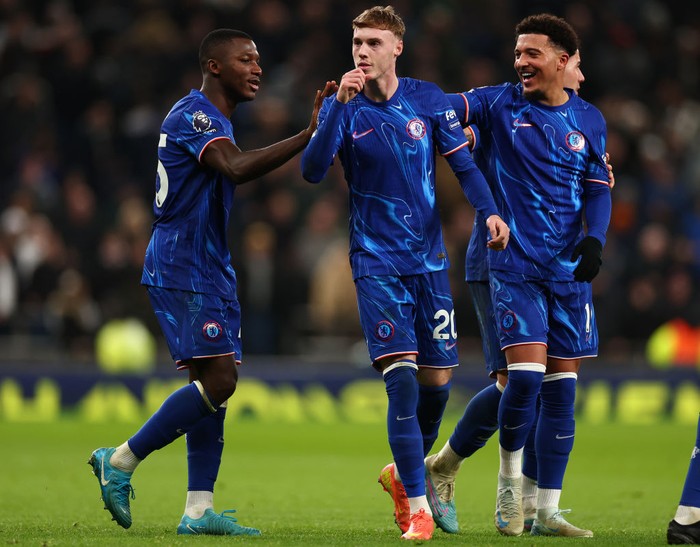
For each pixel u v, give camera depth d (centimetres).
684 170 6419
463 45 6462
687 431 4416
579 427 4566
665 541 1781
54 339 5066
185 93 5919
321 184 5691
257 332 5050
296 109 5844
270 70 6109
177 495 2586
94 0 6506
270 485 2825
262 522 2106
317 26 6141
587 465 3381
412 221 1902
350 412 4800
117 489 1872
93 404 4719
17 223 5250
